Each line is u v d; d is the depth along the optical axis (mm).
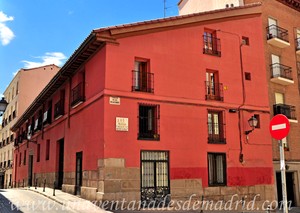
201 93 15781
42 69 36219
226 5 21844
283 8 22359
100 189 12969
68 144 17797
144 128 14234
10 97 39719
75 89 17016
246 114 17062
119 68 13828
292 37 22406
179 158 14453
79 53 15250
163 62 14984
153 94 14391
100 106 13633
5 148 40406
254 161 16672
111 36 13820
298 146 20594
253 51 18266
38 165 24531
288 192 19766
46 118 22406
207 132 15523
